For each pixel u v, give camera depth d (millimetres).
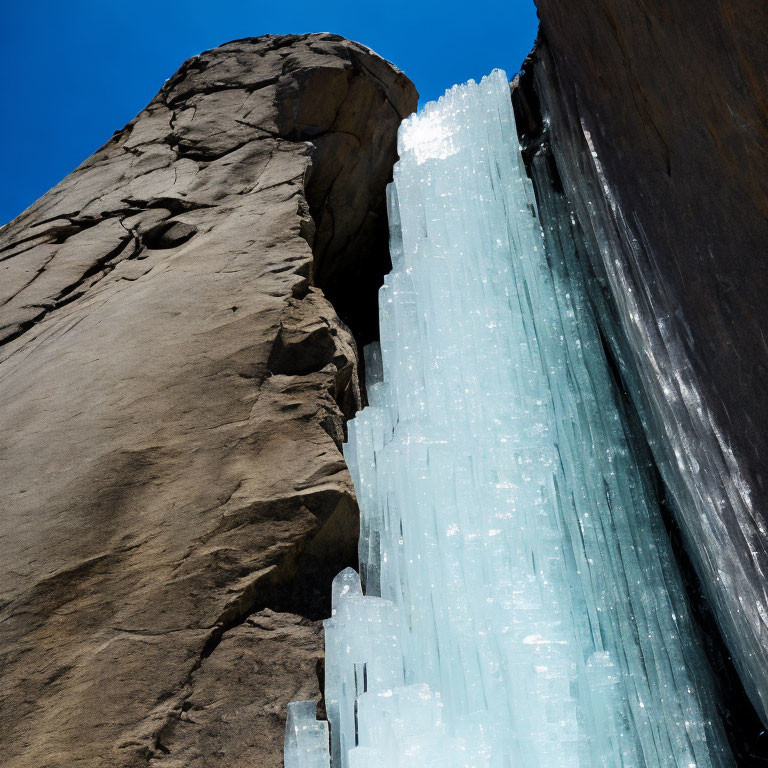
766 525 3684
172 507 4797
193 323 6250
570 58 5863
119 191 8859
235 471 5020
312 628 4395
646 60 4250
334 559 4859
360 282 9945
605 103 5215
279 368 5836
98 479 4945
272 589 4555
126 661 4062
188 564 4500
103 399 5625
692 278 4152
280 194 8055
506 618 4207
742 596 4191
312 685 4105
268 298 6387
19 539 4617
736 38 3227
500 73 7324
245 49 10461
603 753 3977
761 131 3252
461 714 4066
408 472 4914
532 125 7812
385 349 6168
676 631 4859
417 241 6777
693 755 4375
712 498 4320
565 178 6836
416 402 5762
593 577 4902
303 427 5355
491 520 4840
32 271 7918
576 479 5316
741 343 3742
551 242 6762
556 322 6109
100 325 6602
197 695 3998
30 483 5035
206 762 3775
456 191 6730
